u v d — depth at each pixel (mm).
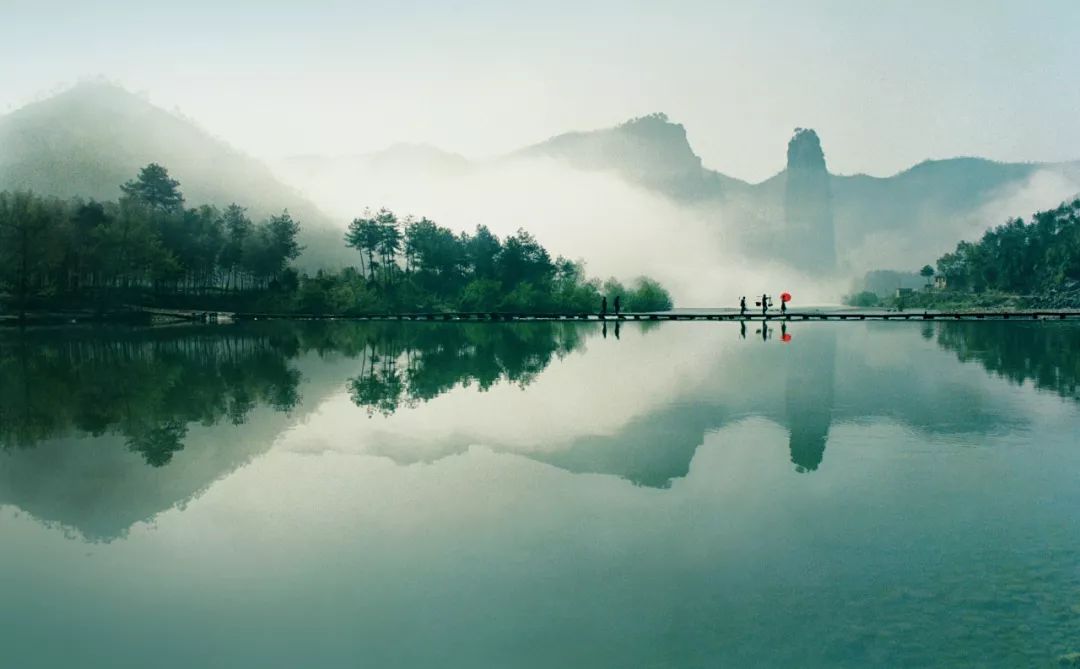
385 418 15406
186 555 7543
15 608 6336
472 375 23391
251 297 93625
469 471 10883
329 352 33562
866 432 13359
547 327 55781
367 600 6406
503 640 5648
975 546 7527
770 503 9117
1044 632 5695
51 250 71812
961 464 10930
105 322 69375
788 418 14867
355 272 94062
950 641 5578
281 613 6176
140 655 5484
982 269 142125
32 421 15422
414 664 5305
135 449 12578
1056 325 48219
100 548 7793
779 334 43062
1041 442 12352
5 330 57312
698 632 5766
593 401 17531
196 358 30969
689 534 8008
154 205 111250
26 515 8945
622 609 6184
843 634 5715
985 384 19547
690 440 12859
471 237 95688
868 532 7988
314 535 8117
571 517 8664
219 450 12453
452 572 7020
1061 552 7320
